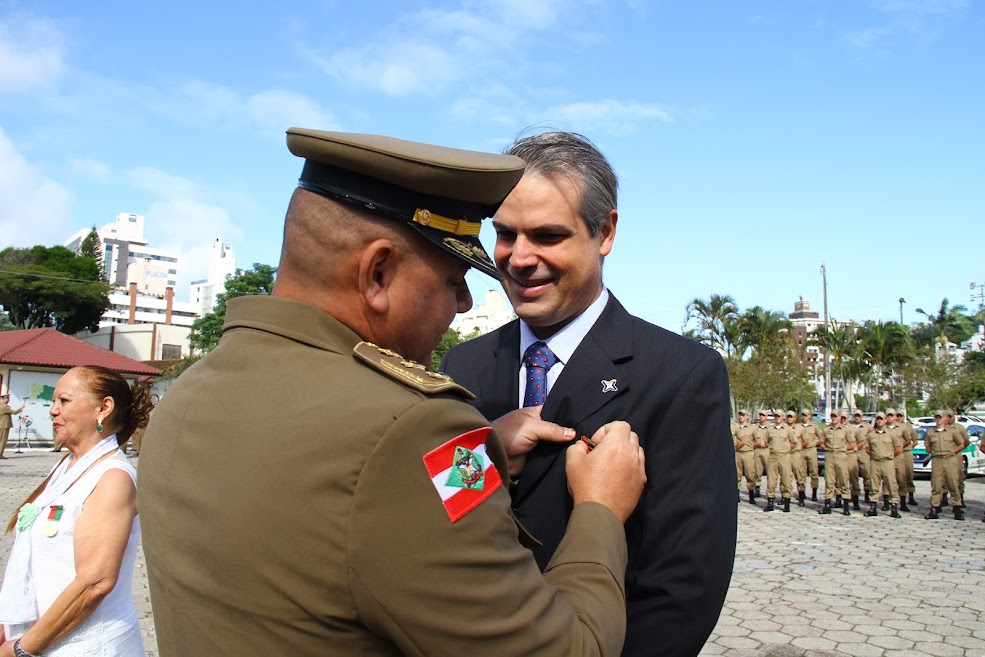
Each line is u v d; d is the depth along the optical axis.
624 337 1.72
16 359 23.58
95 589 2.33
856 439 14.30
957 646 5.50
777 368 33.62
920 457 19.59
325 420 1.03
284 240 1.24
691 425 1.60
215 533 1.04
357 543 0.98
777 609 6.51
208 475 1.09
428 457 1.01
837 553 9.33
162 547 1.15
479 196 1.21
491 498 1.07
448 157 1.17
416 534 0.98
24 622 2.42
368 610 0.99
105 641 2.40
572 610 1.12
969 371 36.03
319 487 0.99
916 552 9.41
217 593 1.03
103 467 2.48
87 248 61.25
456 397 1.17
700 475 1.57
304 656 1.01
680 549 1.52
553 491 1.61
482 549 1.01
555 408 1.68
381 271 1.18
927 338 48.59
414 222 1.17
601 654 1.09
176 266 128.00
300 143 1.16
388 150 1.12
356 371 1.12
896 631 5.86
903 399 37.22
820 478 19.81
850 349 39.28
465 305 1.33
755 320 37.94
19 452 21.41
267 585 1.00
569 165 1.66
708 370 1.65
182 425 1.20
